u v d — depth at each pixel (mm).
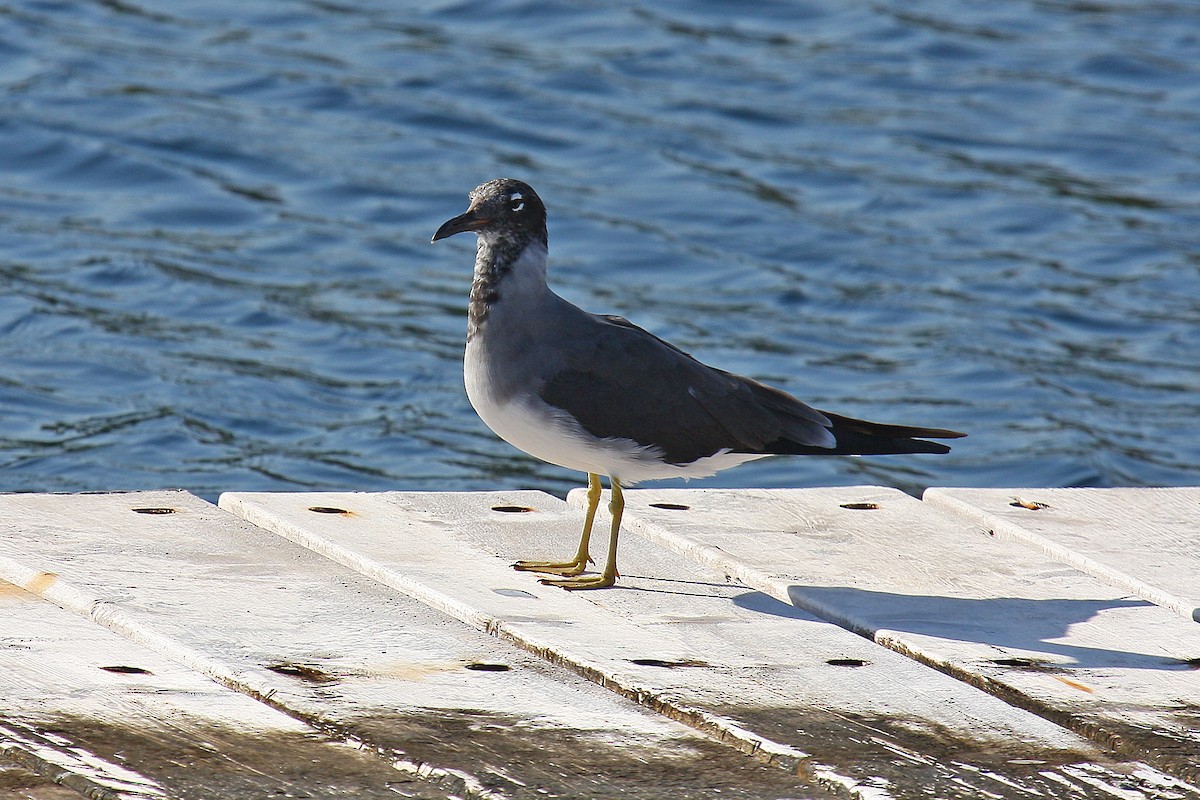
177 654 6852
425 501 9219
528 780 5820
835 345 17406
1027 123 24219
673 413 8727
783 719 6379
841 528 8961
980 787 5887
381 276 18766
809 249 19875
